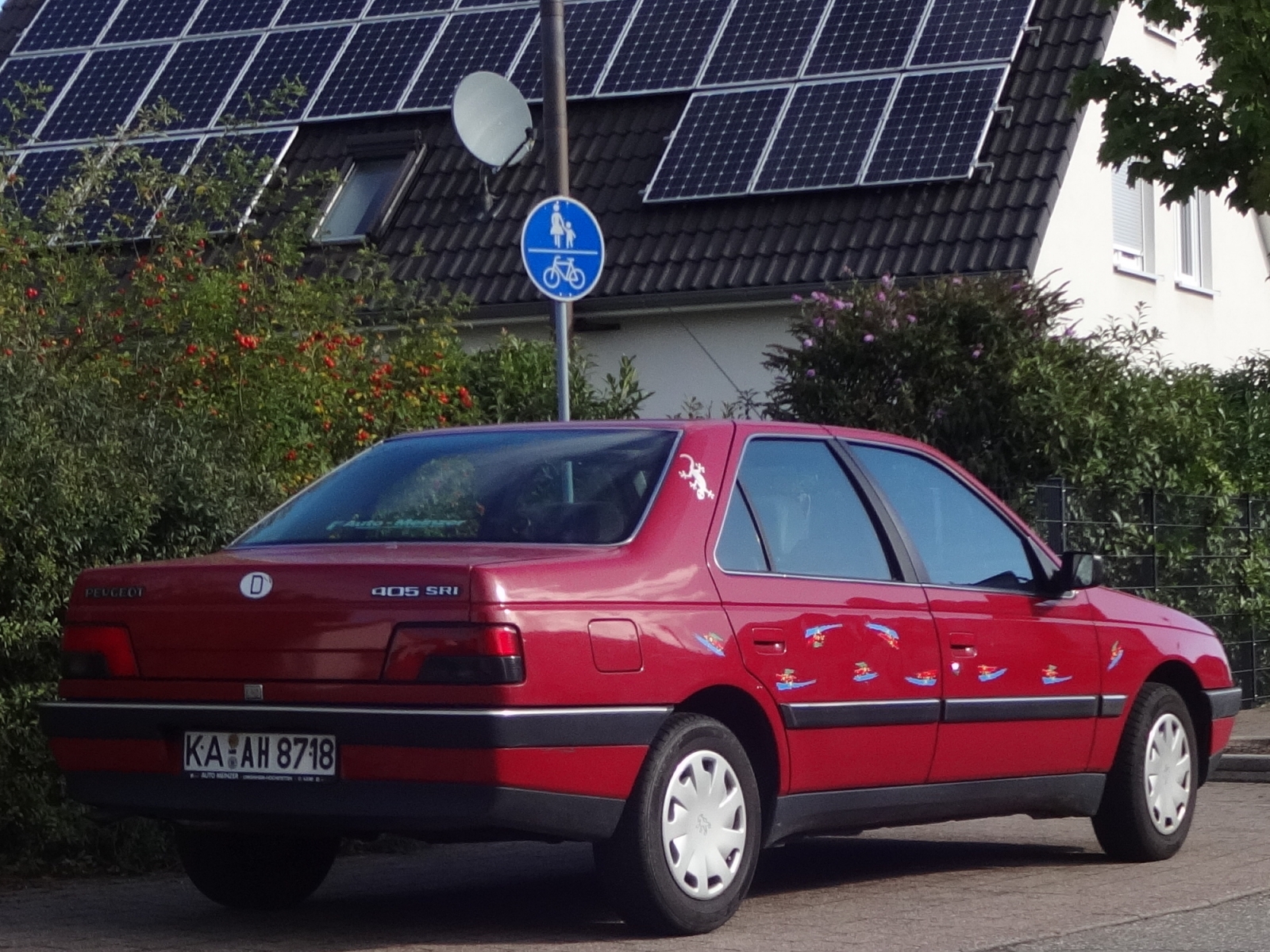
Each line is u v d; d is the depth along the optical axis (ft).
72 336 33.09
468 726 18.16
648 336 57.52
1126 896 23.34
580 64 63.16
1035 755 24.48
